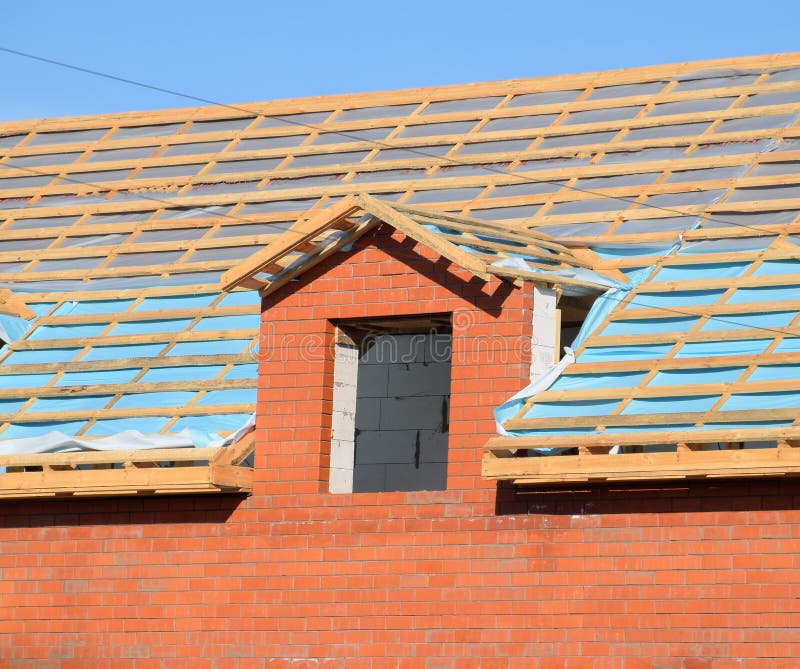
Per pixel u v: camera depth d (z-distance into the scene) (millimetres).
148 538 18219
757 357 16438
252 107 24844
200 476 17359
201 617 17766
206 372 19125
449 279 17453
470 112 23000
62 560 18562
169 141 24500
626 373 17047
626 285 18500
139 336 20000
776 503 15289
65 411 19125
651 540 15781
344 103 24234
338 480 17906
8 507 18984
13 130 25953
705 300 17812
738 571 15336
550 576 16172
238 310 19906
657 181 20219
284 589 17422
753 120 20875
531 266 18078
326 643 17094
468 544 16656
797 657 14938
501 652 16250
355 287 17922
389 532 17047
